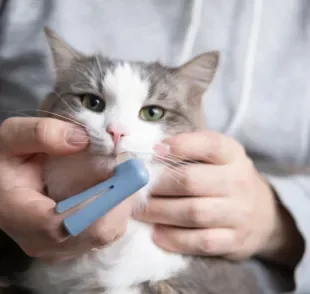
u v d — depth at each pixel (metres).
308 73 0.53
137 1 0.53
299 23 0.54
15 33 0.52
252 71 0.52
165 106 0.41
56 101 0.42
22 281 0.43
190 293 0.41
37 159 0.40
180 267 0.41
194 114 0.44
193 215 0.39
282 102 0.52
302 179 0.48
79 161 0.38
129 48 0.52
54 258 0.36
